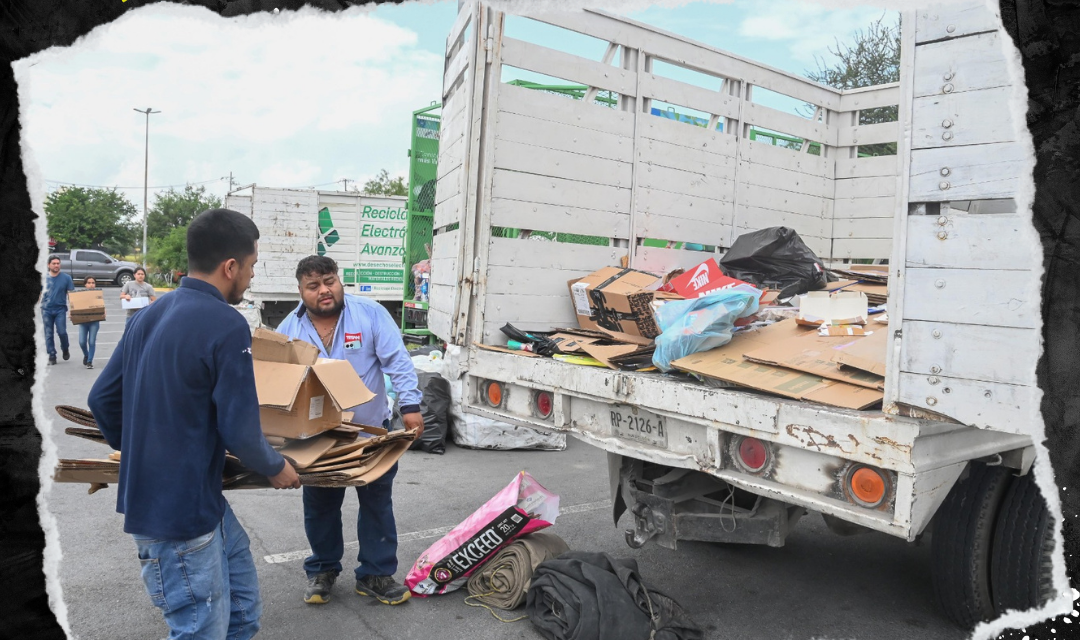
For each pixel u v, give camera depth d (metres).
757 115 5.53
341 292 3.49
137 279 12.26
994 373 2.12
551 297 4.42
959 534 3.01
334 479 2.56
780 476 2.74
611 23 4.53
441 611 3.36
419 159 11.56
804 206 6.00
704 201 5.16
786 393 2.73
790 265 4.87
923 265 2.26
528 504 3.49
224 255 2.29
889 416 2.36
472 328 4.11
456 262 4.15
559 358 3.79
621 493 3.82
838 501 2.54
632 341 4.04
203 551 2.21
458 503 4.97
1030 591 2.82
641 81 4.73
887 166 5.95
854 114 6.23
